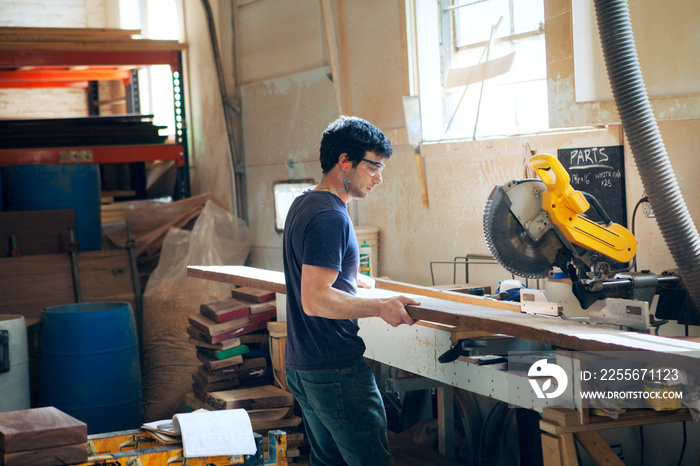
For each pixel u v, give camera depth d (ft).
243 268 12.14
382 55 14.12
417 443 11.16
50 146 19.70
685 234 7.64
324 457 7.20
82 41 20.56
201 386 11.73
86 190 17.17
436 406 12.31
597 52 9.01
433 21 13.58
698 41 8.25
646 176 7.75
